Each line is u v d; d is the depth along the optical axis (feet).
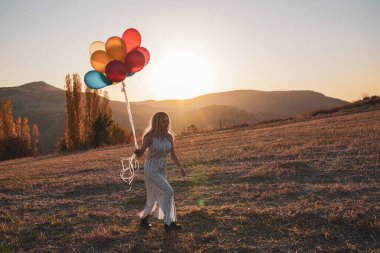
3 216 30.17
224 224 23.99
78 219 27.45
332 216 22.99
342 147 48.78
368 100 128.36
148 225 24.22
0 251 21.83
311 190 30.48
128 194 36.50
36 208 32.94
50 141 524.11
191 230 23.38
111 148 121.90
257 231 22.59
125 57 25.86
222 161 49.96
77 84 163.32
